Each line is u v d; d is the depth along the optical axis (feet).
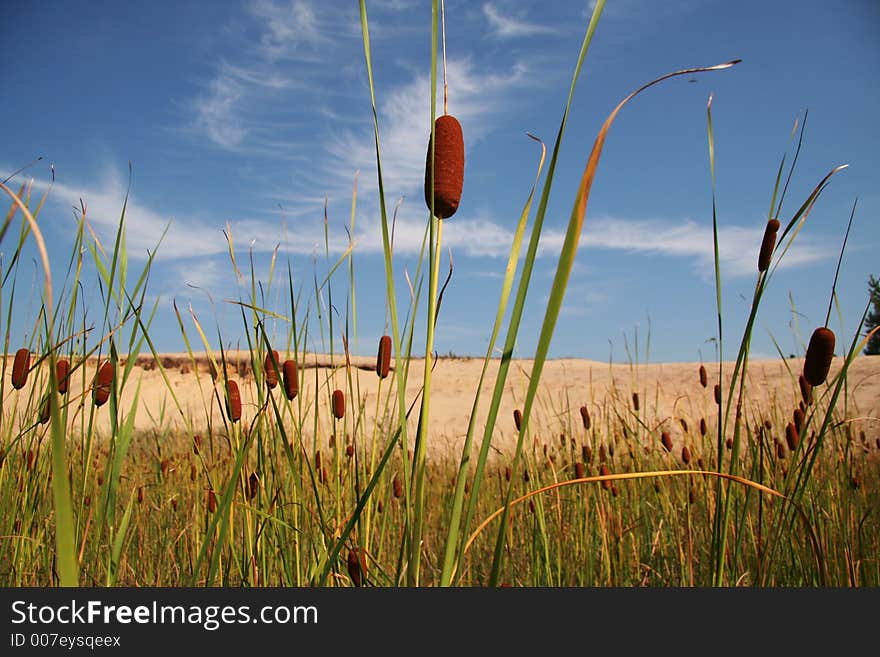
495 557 4.42
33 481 10.29
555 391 48.01
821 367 5.90
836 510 11.71
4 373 9.33
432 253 4.70
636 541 15.52
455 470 20.29
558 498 14.87
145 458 17.37
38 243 3.19
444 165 4.56
